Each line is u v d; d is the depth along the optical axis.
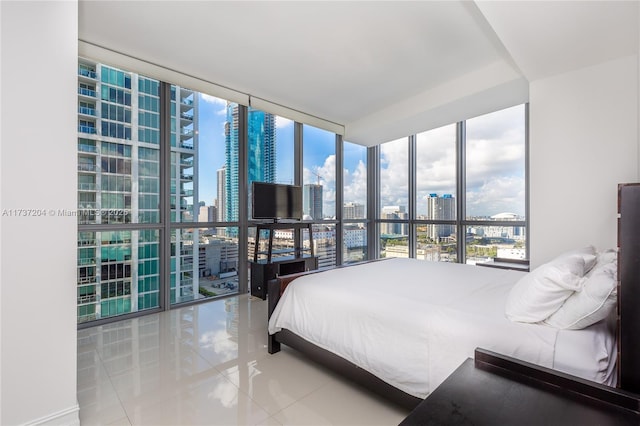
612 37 2.07
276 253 4.48
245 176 4.24
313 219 5.11
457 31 2.62
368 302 1.77
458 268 2.79
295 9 2.33
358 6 2.30
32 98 1.42
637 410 0.86
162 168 3.48
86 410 1.66
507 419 0.87
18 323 1.38
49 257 1.47
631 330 1.02
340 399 1.77
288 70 3.31
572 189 2.55
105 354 2.35
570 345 1.21
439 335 1.43
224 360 2.25
